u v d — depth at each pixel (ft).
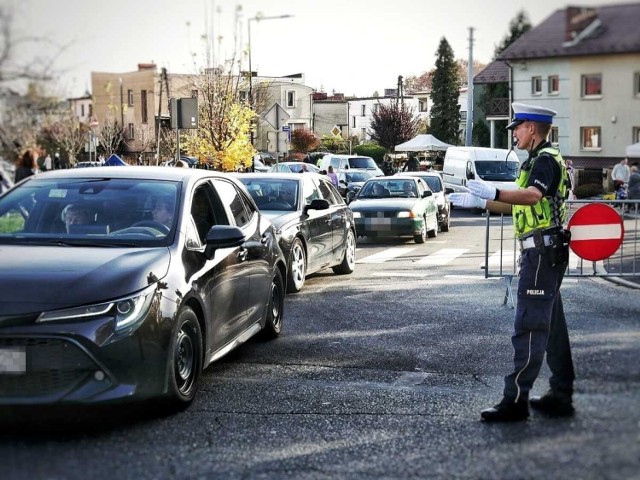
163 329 17.99
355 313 31.14
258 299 24.85
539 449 14.67
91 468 15.02
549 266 16.90
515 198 16.75
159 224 20.63
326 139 209.46
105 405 17.83
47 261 18.52
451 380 21.16
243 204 25.75
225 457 15.58
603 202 23.72
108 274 17.92
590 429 14.93
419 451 15.51
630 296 21.56
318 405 19.13
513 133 18.06
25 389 16.80
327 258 41.29
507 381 16.87
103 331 17.02
